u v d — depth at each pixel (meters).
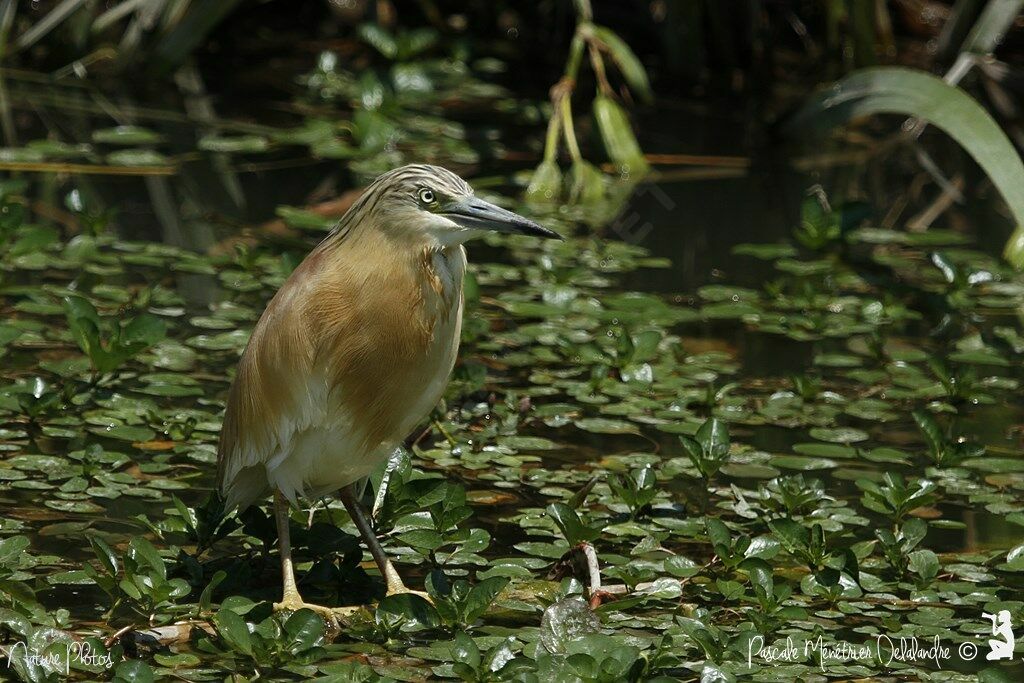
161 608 7.69
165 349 11.41
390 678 7.27
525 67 20.64
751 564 8.31
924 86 15.59
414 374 8.26
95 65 19.16
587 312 12.73
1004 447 10.77
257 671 7.38
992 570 8.96
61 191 15.14
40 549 8.48
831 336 12.84
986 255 14.92
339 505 9.38
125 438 9.80
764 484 9.98
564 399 11.28
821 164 17.77
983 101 19.06
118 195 15.18
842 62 20.30
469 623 7.87
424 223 8.09
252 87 19.03
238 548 8.87
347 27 21.45
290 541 8.71
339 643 7.83
